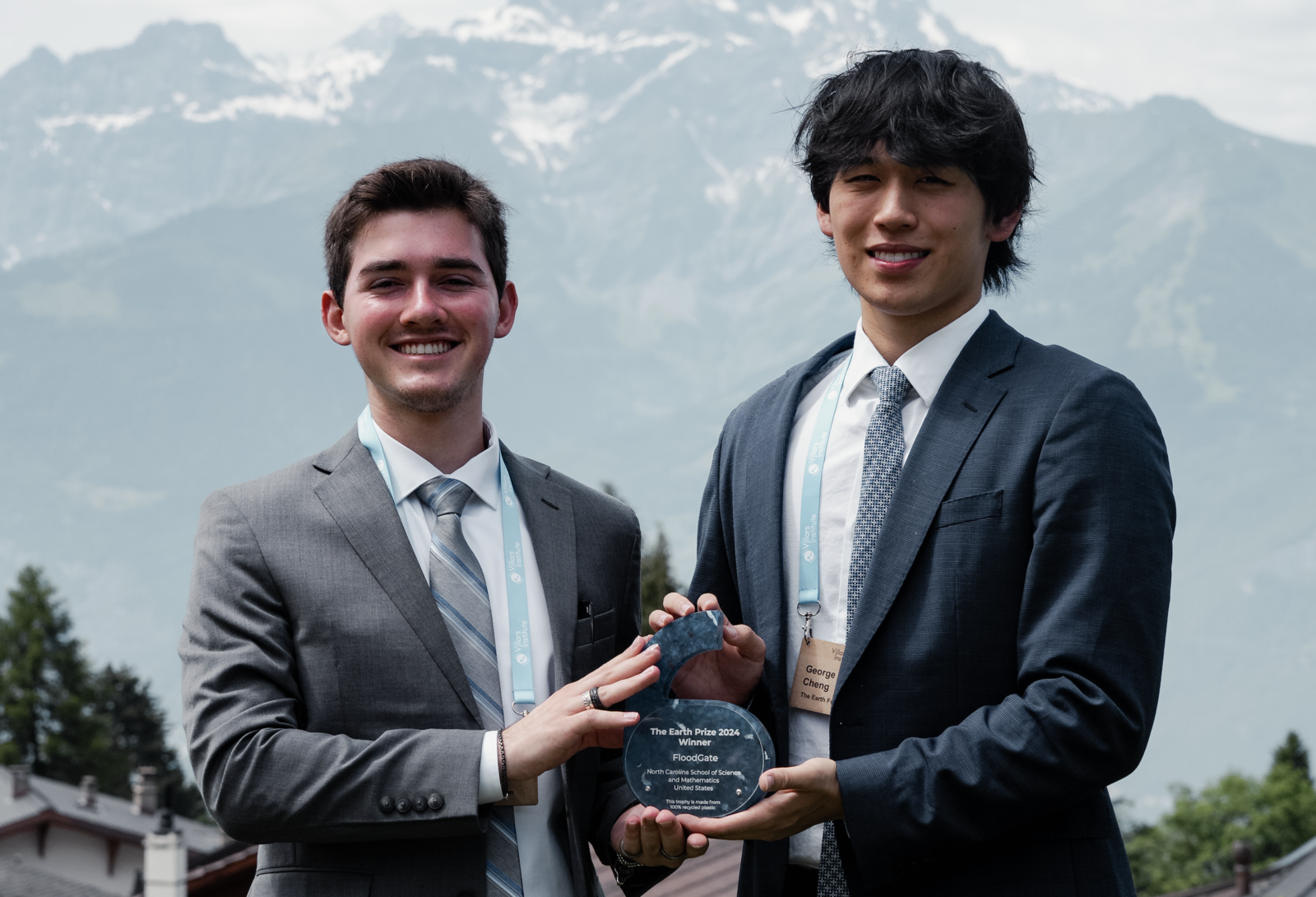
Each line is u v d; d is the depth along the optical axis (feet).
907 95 7.77
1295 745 186.91
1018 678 7.52
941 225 7.86
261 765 7.68
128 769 154.81
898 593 7.75
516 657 8.46
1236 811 183.21
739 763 7.78
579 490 9.40
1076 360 7.93
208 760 7.80
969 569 7.65
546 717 7.73
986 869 7.54
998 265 8.73
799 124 8.42
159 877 45.47
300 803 7.65
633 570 9.36
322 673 8.13
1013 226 8.28
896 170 7.87
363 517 8.43
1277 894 82.33
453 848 8.01
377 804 7.68
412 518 8.63
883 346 8.38
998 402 7.89
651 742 7.88
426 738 7.80
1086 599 7.32
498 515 8.86
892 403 8.21
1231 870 174.91
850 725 7.79
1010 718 7.25
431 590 8.39
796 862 8.24
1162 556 7.48
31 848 85.66
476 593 8.45
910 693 7.68
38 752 153.79
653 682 7.76
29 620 156.87
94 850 87.45
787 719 8.17
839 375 8.68
